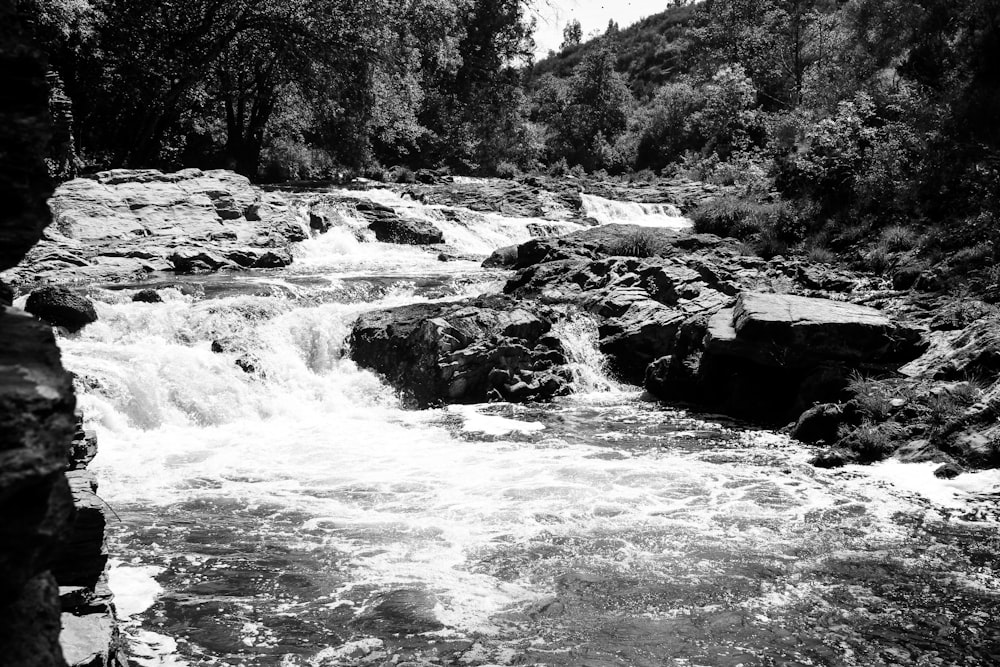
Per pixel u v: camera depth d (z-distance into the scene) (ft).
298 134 155.74
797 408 44.42
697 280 59.52
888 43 83.15
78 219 72.64
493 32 206.18
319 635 22.21
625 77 318.45
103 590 15.76
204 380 44.60
